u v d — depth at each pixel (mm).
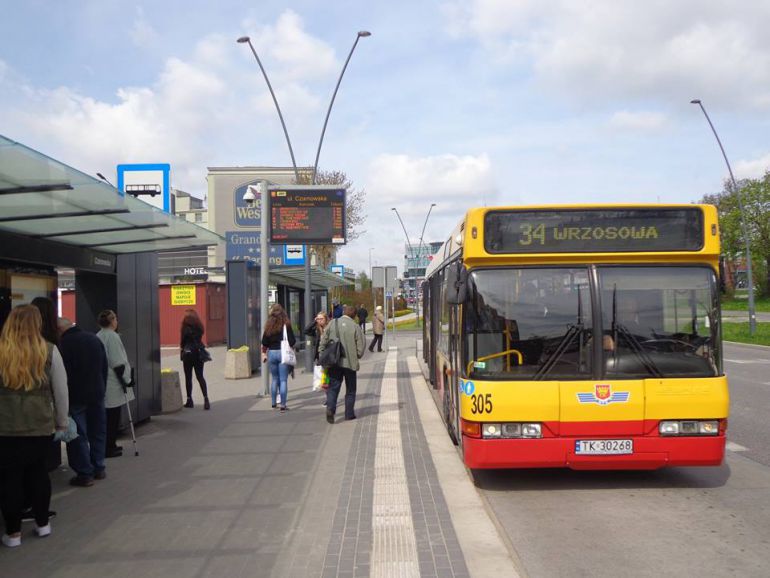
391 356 26891
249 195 15422
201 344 12805
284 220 15609
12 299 7723
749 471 7742
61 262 8695
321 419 11508
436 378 12703
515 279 6848
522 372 6652
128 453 8945
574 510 6309
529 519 6062
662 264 6828
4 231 7547
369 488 7043
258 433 10273
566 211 6863
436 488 7020
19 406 5391
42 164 5609
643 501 6562
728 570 4824
